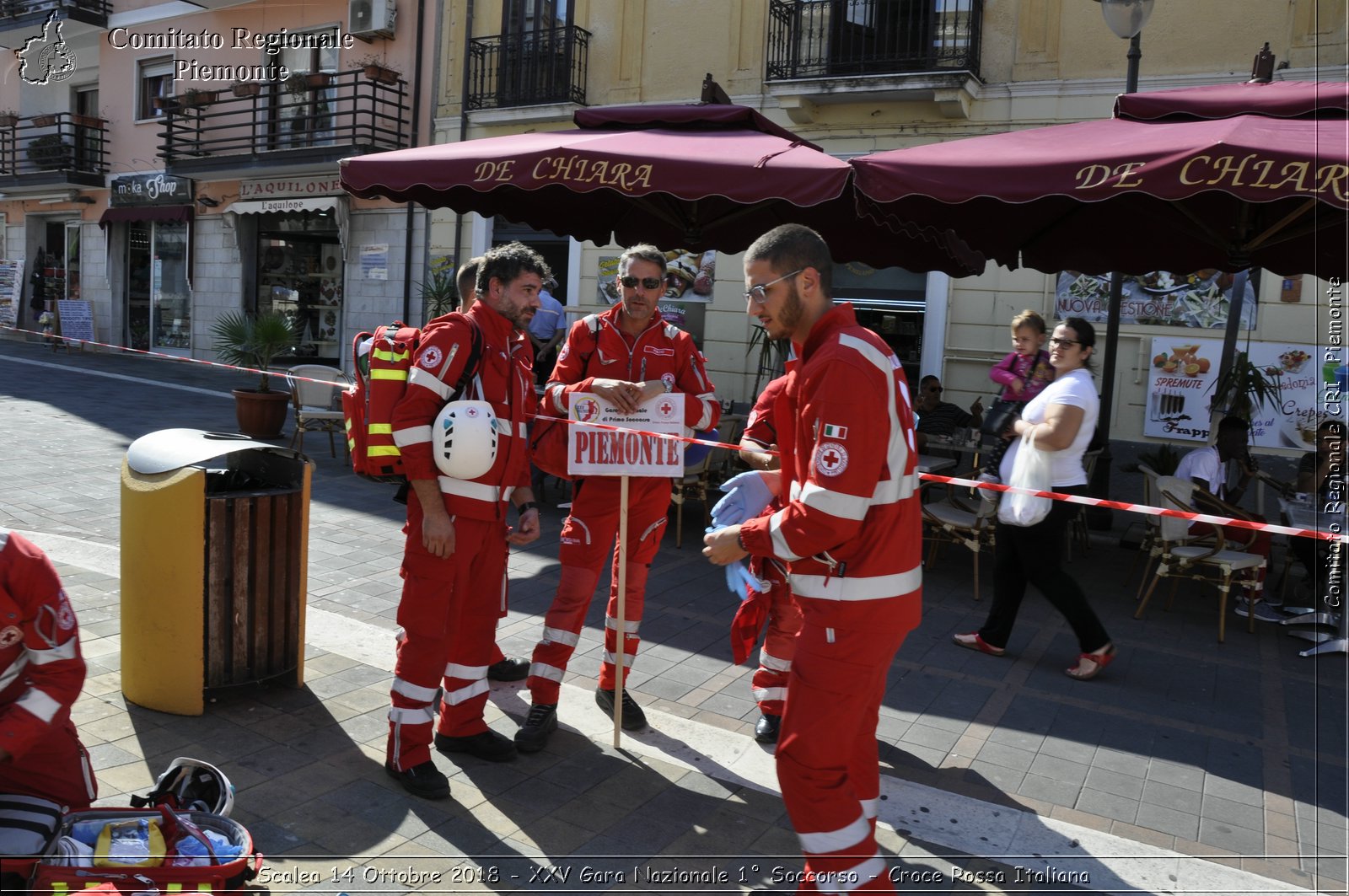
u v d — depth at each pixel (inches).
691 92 515.5
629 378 159.9
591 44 546.9
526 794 130.9
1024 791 140.8
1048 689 182.9
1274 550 300.5
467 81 592.4
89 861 88.3
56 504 275.6
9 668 90.3
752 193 202.4
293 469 156.4
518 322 137.3
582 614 148.7
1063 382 187.3
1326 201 149.4
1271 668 199.8
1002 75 435.8
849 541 96.5
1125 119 206.5
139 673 146.7
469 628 138.4
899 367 100.6
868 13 460.4
